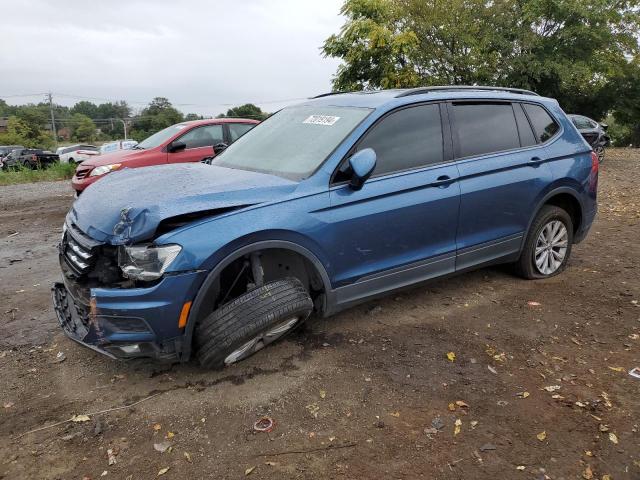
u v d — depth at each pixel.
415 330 4.11
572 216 5.44
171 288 3.03
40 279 5.55
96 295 3.04
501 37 20.33
